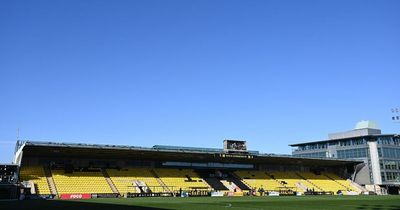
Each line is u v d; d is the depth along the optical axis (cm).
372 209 3844
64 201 5303
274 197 7425
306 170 11575
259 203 4991
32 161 7825
